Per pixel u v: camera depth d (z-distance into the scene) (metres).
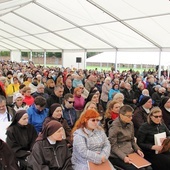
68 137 4.04
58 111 4.03
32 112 4.40
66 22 12.88
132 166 3.35
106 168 3.06
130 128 3.80
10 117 4.04
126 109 3.67
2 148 2.80
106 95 7.75
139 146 3.98
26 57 29.08
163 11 8.68
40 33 16.91
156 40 12.10
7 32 19.05
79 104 5.79
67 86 7.48
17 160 3.18
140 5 8.60
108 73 13.87
